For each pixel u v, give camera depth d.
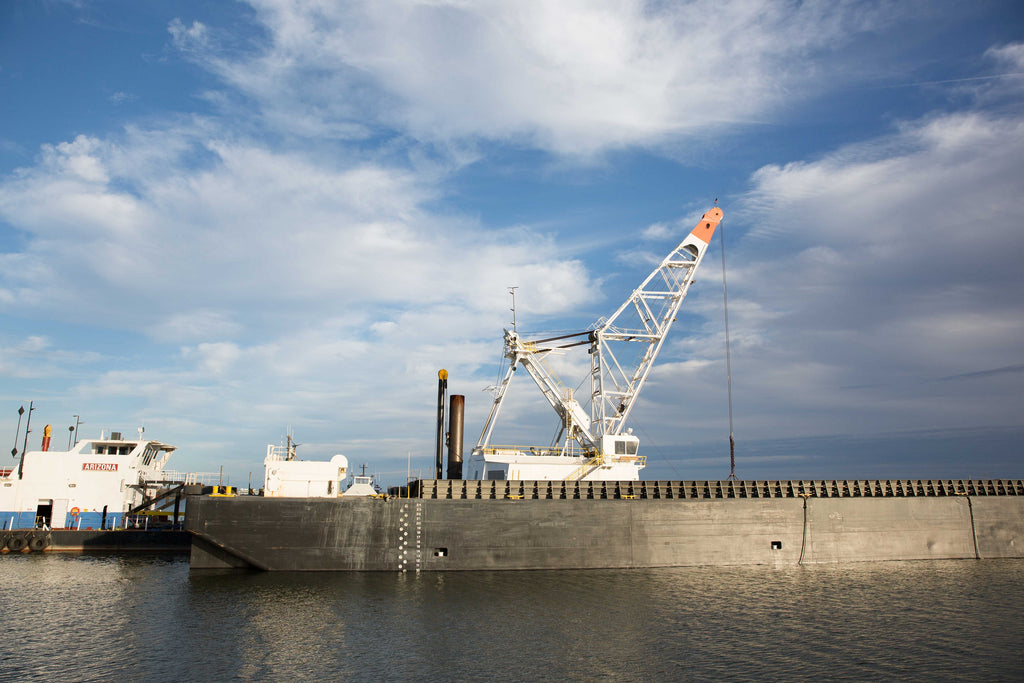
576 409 66.88
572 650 33.16
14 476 68.38
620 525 52.78
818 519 56.75
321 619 37.81
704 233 74.31
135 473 67.88
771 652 33.38
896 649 34.00
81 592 44.09
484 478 62.38
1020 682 29.91
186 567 53.41
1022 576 51.59
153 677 29.41
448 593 43.66
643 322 70.88
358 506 49.59
